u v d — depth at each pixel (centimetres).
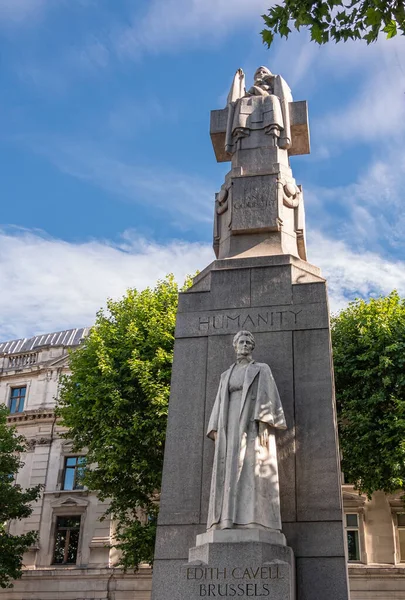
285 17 1062
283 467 929
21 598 3638
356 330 2944
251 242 1170
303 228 1211
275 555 800
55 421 4184
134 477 2719
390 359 2742
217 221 1235
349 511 3362
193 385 1032
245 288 1092
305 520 888
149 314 3064
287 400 980
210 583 784
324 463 921
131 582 3525
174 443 992
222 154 1378
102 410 2775
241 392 920
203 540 841
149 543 2611
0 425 3394
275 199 1189
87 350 3022
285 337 1032
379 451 2647
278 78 1348
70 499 3881
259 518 825
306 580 851
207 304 1095
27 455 4156
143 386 2706
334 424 951
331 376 988
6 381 4559
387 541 3275
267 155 1254
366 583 3175
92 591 3550
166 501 952
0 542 3184
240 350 971
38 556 3775
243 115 1297
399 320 2862
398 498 3338
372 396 2694
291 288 1074
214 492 860
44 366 4431
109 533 3706
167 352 2902
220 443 888
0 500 3191
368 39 1027
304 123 1293
